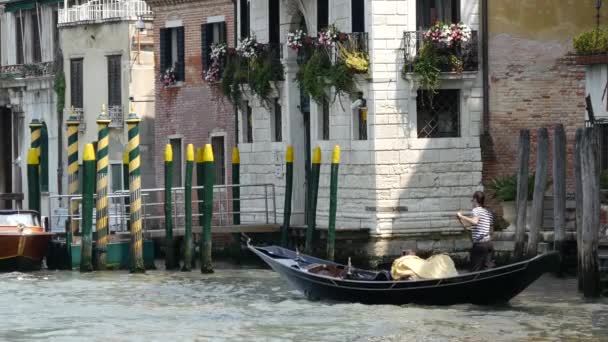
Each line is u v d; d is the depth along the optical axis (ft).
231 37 322.75
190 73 335.06
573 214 248.32
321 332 199.93
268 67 292.20
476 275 213.05
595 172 215.51
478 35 268.21
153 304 228.63
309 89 274.36
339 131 275.80
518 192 239.30
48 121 387.75
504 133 269.44
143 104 356.38
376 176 266.77
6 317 217.15
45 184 382.83
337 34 269.23
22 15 407.03
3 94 411.95
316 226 277.85
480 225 223.10
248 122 307.78
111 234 284.82
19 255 277.64
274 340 195.21
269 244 287.89
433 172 268.62
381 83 266.36
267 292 240.32
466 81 268.00
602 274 224.53
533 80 268.21
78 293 243.40
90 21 365.20
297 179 292.20
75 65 371.56
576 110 267.18
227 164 322.96
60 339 199.21
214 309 221.46
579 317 207.00
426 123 269.64
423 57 264.11
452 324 203.21
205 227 270.05
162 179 346.13
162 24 342.23
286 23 291.99
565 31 267.80
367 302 219.61
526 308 214.69
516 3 268.00
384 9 265.95
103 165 274.16
